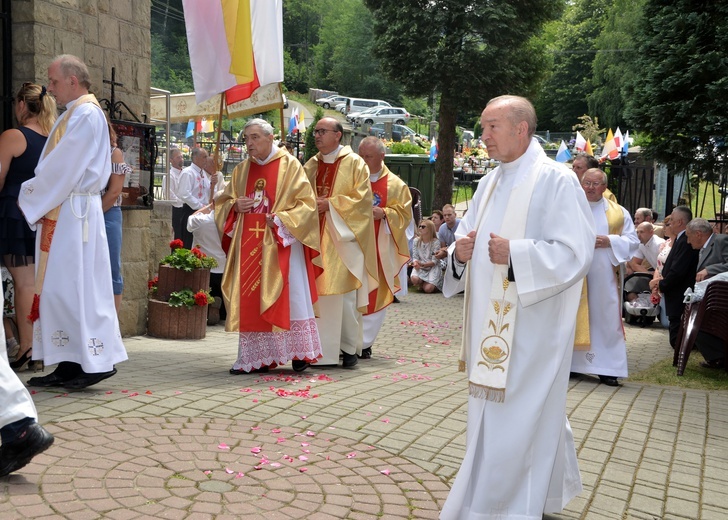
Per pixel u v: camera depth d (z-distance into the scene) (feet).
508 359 10.56
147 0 25.82
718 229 36.63
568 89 204.03
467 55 63.52
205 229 30.04
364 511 11.55
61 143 16.20
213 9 23.27
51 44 21.47
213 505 11.30
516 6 65.16
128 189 25.00
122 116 24.88
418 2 64.69
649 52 33.14
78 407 15.65
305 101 228.84
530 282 10.33
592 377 23.93
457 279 12.34
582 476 13.89
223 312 31.53
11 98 21.11
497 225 11.10
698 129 31.01
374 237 22.88
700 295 24.64
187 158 68.69
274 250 20.48
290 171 20.81
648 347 30.58
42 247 16.49
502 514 10.48
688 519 12.30
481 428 10.77
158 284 27.30
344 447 14.33
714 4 30.73
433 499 12.23
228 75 23.41
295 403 17.12
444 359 24.91
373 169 24.71
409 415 16.69
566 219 10.60
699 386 23.12
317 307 21.48
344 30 276.62
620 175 50.70
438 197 65.36
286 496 11.85
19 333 18.93
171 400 16.63
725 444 16.51
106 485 11.75
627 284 37.32
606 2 205.57
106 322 16.90
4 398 11.28
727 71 30.07
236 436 14.48
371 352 25.45
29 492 11.28
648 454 15.51
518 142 11.05
